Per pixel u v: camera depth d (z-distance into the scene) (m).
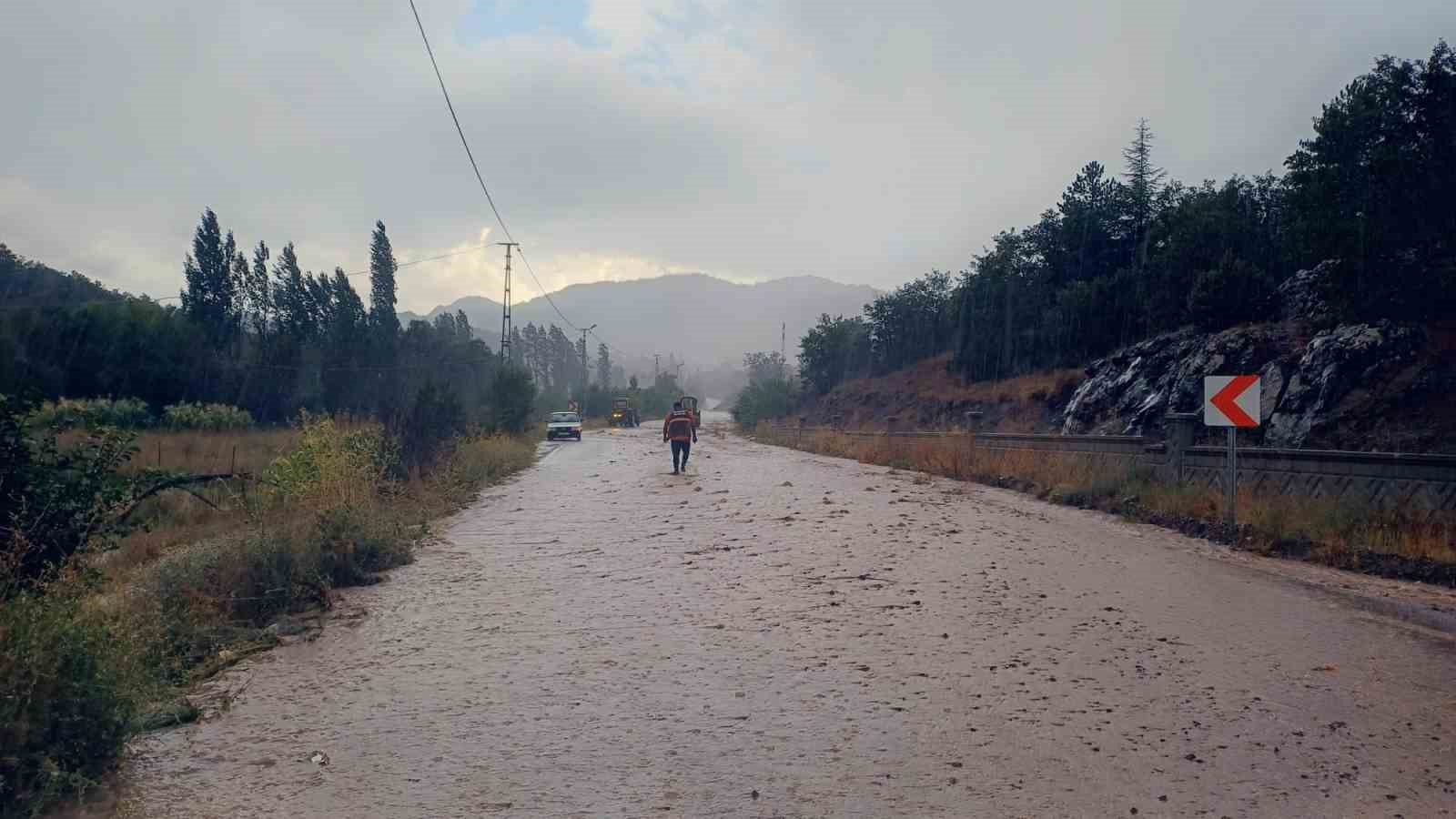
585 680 6.86
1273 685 6.70
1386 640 8.05
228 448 29.81
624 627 8.48
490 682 6.83
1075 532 14.86
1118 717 6.01
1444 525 12.22
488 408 49.28
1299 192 24.75
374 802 4.78
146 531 13.60
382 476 17.00
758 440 59.50
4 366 34.62
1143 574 11.16
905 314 68.06
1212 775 5.07
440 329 89.94
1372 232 21.44
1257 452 16.17
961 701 6.33
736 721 5.96
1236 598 9.82
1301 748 5.48
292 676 7.07
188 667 7.29
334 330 66.25
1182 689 6.60
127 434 9.14
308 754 5.44
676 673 7.00
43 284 47.72
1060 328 44.97
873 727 5.83
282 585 9.58
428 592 10.14
